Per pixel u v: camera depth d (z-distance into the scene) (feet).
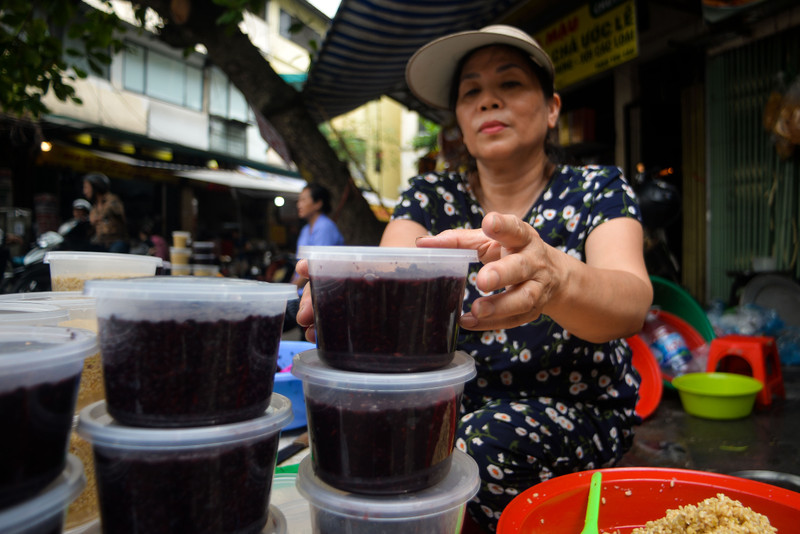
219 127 49.03
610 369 5.64
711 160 16.94
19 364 1.98
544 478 5.21
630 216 5.30
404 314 2.79
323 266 2.95
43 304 3.37
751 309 13.96
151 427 2.39
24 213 24.70
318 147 15.07
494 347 5.62
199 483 2.40
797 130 13.71
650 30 18.21
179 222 43.45
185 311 2.39
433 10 12.96
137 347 2.39
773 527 3.52
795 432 8.87
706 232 17.20
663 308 12.89
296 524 3.67
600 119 20.04
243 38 14.32
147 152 35.96
